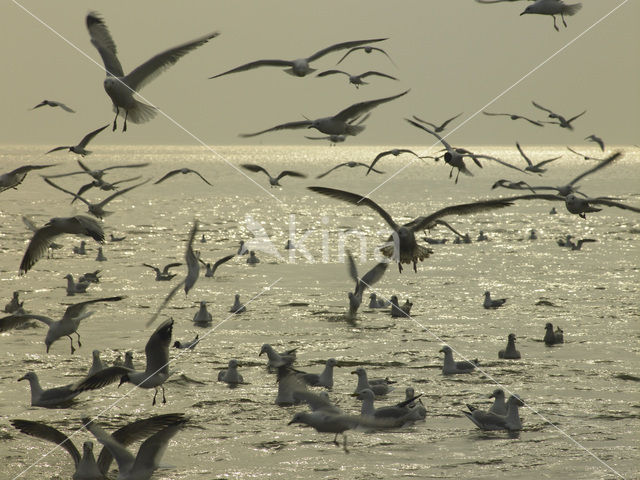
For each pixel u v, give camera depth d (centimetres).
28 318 2066
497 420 2241
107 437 1460
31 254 1498
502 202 1386
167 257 5897
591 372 2827
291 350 2961
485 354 3092
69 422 2309
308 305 4128
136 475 1445
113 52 1455
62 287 4497
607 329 3512
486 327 3591
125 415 2367
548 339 3256
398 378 2759
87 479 1894
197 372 2831
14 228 7500
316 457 2056
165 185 17850
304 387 1578
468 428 2269
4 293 4262
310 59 1983
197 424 2294
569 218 9644
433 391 2614
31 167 2019
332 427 1484
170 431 1491
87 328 3481
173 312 3875
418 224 1557
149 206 11225
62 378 2694
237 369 2870
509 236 7562
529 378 2759
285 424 2302
